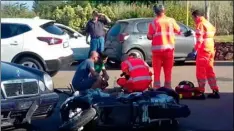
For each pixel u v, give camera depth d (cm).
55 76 1261
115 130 654
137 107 641
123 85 812
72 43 1447
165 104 650
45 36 1113
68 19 1950
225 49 1290
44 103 658
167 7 2070
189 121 618
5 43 1085
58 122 718
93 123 631
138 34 1401
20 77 640
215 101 439
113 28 1445
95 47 1243
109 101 643
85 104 638
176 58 1443
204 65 859
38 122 720
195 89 851
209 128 369
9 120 621
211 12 2097
